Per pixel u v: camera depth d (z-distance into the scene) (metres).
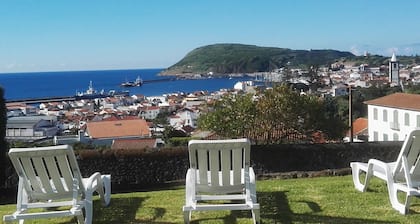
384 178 6.55
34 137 53.94
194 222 5.94
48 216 5.56
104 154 19.09
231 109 24.95
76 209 5.58
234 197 5.85
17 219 5.54
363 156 20.53
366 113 61.19
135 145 34.44
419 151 5.98
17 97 152.75
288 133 25.33
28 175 5.75
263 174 18.34
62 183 5.79
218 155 5.68
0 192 16.05
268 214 6.18
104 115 83.12
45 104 117.69
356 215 5.97
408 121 46.75
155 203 7.12
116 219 6.27
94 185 6.36
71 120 74.75
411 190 5.87
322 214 6.07
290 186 8.03
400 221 5.66
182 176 19.47
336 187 7.67
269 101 24.88
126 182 19.19
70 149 5.51
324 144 20.44
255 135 25.19
